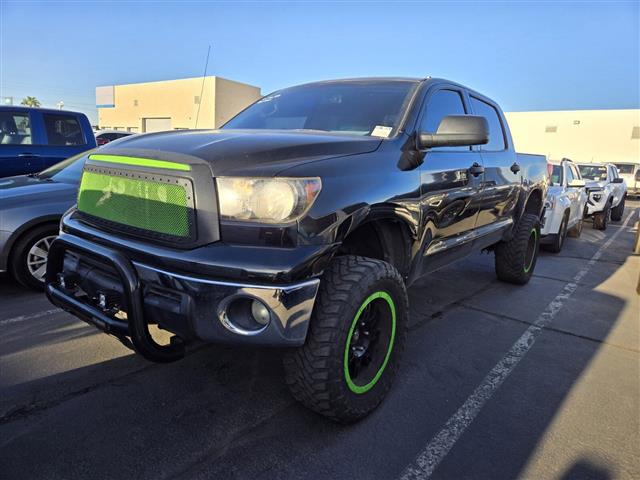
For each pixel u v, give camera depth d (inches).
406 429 108.3
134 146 103.2
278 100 158.7
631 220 632.4
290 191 87.2
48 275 114.1
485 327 175.8
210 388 121.6
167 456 95.7
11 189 196.1
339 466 95.0
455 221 147.7
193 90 1496.1
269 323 85.9
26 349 140.3
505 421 113.4
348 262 101.2
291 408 114.0
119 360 135.1
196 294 85.3
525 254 226.1
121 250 95.8
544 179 238.1
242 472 92.2
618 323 187.2
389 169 111.7
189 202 88.7
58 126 316.8
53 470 90.2
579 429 111.3
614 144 1558.8
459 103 162.6
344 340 96.3
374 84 148.1
